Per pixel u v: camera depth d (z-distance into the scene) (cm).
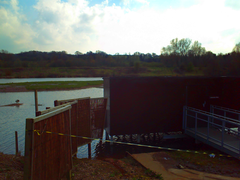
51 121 337
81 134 736
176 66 7200
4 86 4156
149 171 516
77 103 654
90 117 823
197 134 860
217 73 5219
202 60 6600
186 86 991
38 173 294
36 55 13525
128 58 10862
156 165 569
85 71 9619
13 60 10938
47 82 5103
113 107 927
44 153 312
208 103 1012
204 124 1009
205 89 1008
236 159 633
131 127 948
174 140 995
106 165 561
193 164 589
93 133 852
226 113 1032
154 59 10675
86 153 848
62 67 10612
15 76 8519
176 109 988
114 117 930
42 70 9912
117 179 453
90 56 12006
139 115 953
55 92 3359
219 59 5359
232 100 1041
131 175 485
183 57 7125
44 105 2125
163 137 980
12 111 1809
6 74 8731
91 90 3691
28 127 272
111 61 10662
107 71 9181
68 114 411
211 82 1014
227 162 607
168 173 511
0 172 454
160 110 973
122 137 1074
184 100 993
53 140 343
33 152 278
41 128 301
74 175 469
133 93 942
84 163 570
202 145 900
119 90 929
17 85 4350
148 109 960
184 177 485
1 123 1378
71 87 4006
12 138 1043
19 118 1534
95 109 855
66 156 399
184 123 982
